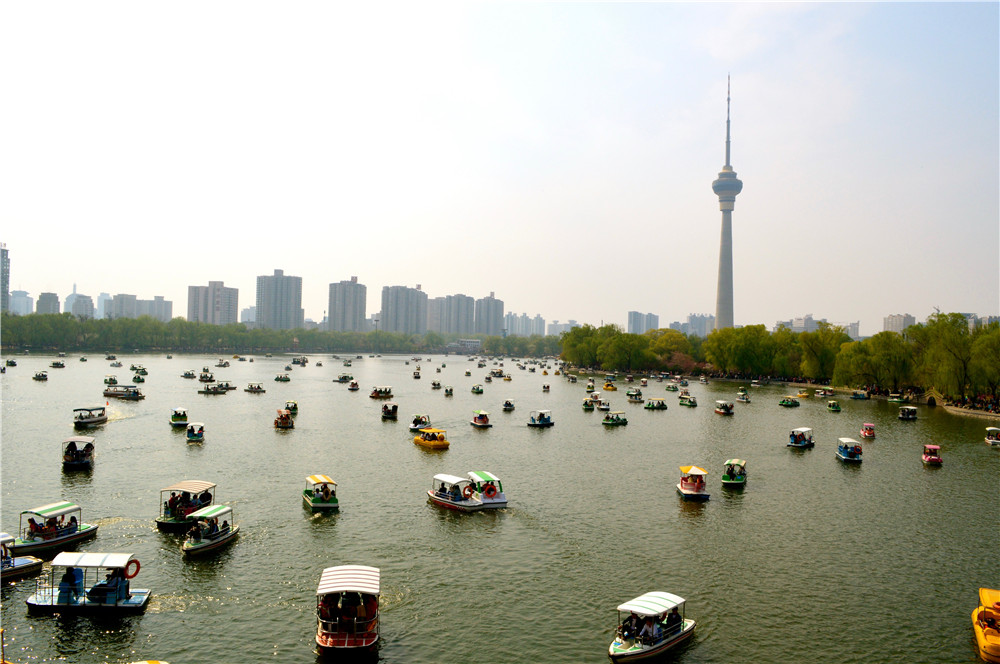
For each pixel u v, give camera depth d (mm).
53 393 171000
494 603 48906
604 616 47250
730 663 41250
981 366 161250
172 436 113500
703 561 58344
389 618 46250
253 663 39938
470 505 71125
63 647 41094
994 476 93562
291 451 102875
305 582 51438
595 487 84000
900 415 155000
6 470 85062
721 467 98125
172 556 55844
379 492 78750
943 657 42688
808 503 78125
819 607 49531
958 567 58094
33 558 52094
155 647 41406
